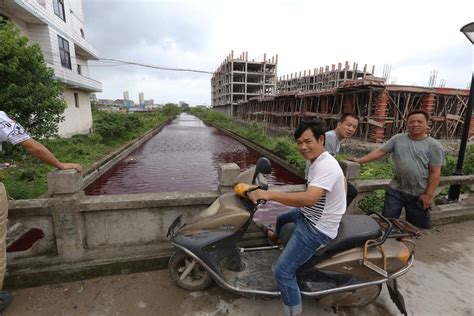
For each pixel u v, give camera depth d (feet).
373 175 23.16
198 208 8.96
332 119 58.13
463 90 51.24
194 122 157.28
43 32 43.52
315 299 7.53
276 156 42.16
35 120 24.43
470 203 13.55
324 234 5.95
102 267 8.20
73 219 7.89
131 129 67.26
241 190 6.35
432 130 54.90
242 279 7.10
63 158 31.58
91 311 6.95
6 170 25.52
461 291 8.08
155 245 8.86
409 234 6.55
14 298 7.33
